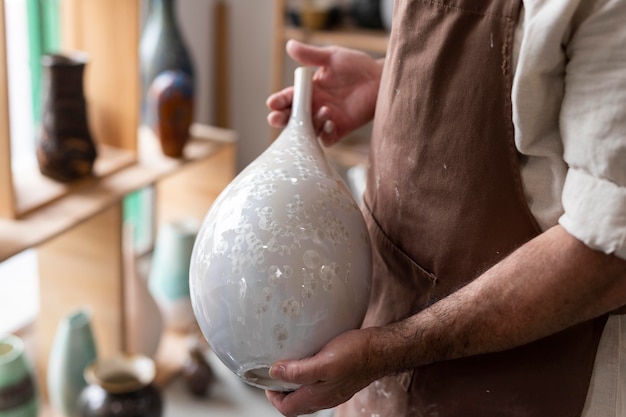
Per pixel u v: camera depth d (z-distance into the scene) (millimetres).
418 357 734
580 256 661
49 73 1479
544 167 743
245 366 751
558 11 650
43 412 1677
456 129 767
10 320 1899
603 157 637
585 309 684
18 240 1306
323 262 719
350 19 2426
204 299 740
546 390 787
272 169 776
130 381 1583
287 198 740
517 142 721
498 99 742
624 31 628
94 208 1473
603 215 641
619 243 635
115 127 1723
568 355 776
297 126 849
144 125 1971
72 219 1415
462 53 758
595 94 646
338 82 992
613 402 791
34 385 1480
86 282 1666
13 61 1807
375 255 885
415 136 799
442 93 773
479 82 749
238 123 2648
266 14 2473
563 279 672
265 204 735
